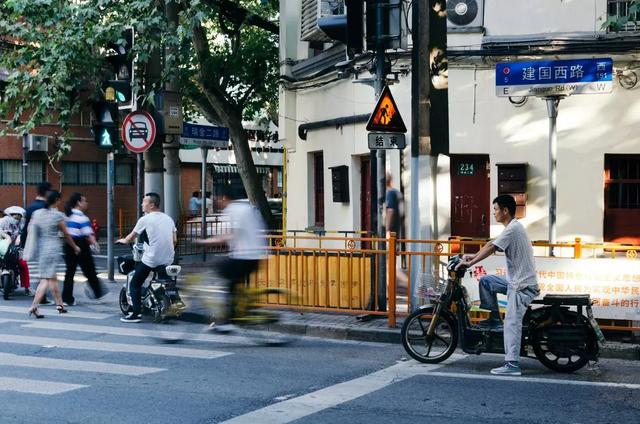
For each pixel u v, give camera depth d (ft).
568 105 50.88
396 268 37.17
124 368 28.86
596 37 49.39
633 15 35.45
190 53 52.21
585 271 33.47
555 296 28.94
